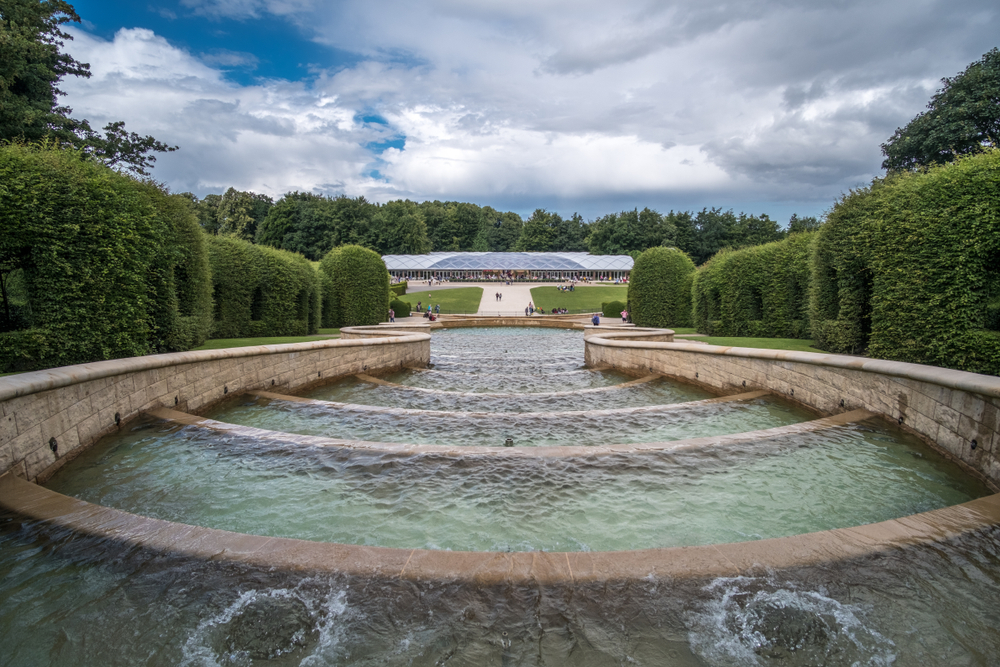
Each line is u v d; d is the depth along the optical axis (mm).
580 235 129000
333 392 14125
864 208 13094
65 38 23938
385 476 6832
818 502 6312
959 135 30891
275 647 3531
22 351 8867
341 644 3551
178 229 14711
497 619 3742
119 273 10203
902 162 35250
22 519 5102
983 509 5293
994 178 9273
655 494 6438
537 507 6066
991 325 10148
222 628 3705
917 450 7945
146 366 9219
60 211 9562
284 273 24297
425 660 3420
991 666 3439
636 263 34000
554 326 40312
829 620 3793
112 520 5047
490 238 132625
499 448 7633
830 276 14812
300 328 25547
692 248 102625
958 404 7371
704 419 10305
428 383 15945
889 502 6332
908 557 4492
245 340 18094
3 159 9172
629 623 3719
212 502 6203
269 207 100688
